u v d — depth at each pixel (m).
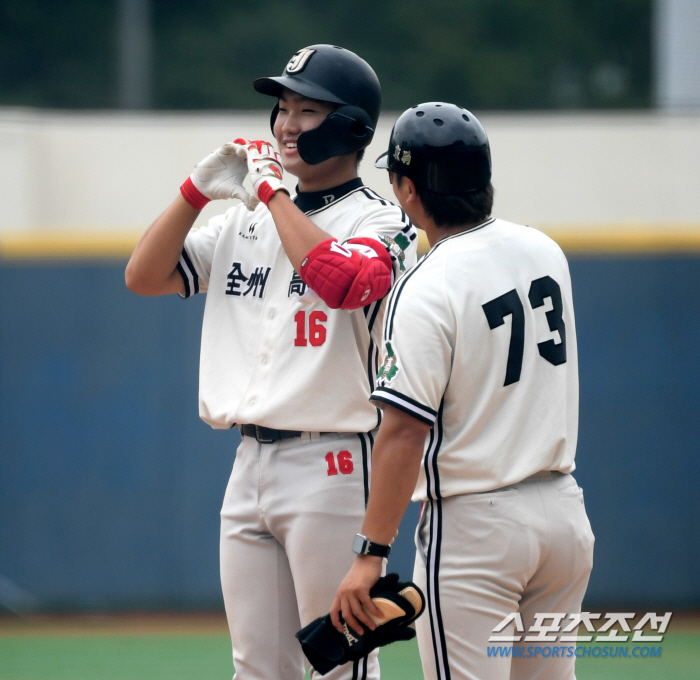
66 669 17.66
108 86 78.62
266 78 9.56
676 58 33.28
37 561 21.83
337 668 9.34
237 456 9.98
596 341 21.64
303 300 9.36
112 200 27.27
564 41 83.75
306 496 9.32
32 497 21.88
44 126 27.27
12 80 78.50
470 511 8.05
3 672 17.47
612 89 83.44
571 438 8.40
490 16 83.38
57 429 21.88
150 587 21.78
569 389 8.47
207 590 21.77
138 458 21.89
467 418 8.05
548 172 27.42
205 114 27.91
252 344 9.72
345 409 9.34
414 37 82.62
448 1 83.12
